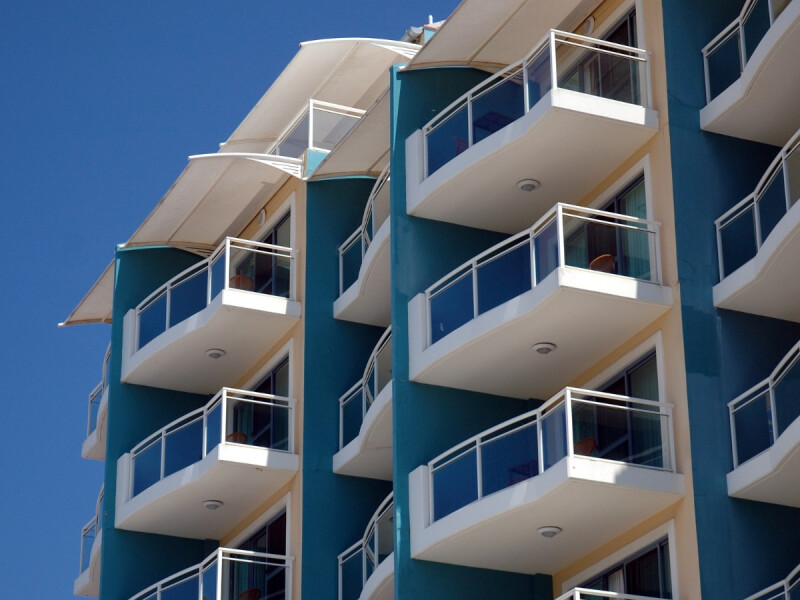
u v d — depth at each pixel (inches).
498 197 1512.1
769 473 1242.0
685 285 1342.3
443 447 1466.5
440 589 1413.6
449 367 1462.8
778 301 1333.7
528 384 1486.2
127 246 1941.4
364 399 1624.0
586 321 1376.7
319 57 1910.7
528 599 1434.5
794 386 1242.0
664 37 1423.5
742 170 1396.4
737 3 1451.8
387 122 1649.9
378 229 1647.4
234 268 1756.9
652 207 1391.5
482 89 1588.3
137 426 1868.8
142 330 1873.8
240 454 1657.2
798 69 1341.0
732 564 1258.0
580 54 1435.8
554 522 1342.3
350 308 1717.5
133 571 1806.1
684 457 1290.6
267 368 1793.8
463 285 1456.7
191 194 1835.6
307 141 1863.9
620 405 1314.0
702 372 1314.0
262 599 1615.4
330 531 1644.9
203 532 1818.4
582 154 1443.2
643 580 1323.8
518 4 1499.8
